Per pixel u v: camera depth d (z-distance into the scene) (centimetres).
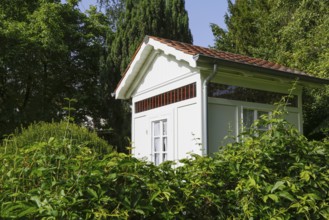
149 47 820
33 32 1507
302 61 1120
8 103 1700
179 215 224
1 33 1441
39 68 1652
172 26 1472
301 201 245
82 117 1775
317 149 301
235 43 1909
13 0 1652
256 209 244
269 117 326
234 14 1955
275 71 680
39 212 177
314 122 1107
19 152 234
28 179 213
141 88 895
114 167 216
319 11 1124
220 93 686
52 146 233
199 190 244
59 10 1633
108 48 1605
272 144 282
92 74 1839
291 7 1277
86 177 200
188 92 704
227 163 275
